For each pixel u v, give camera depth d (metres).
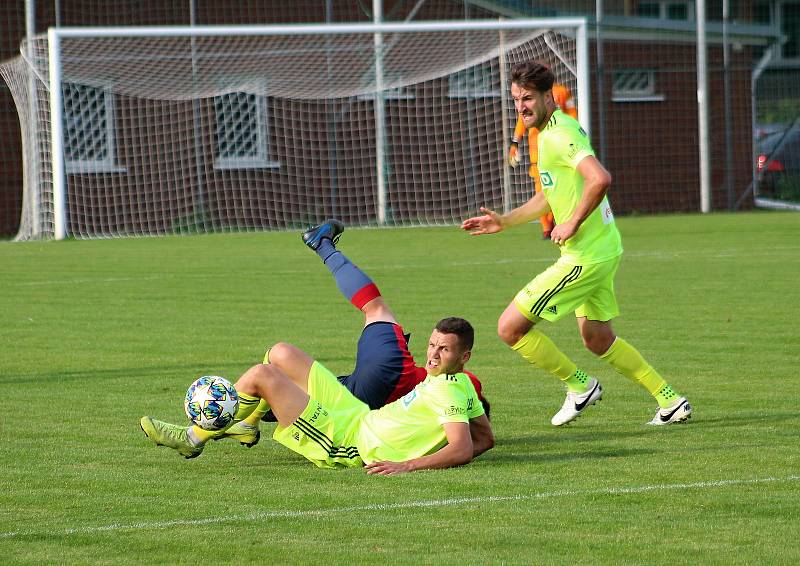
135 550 14.53
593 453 20.36
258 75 80.44
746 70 89.44
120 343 33.72
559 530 15.30
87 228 77.44
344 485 18.00
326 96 81.19
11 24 76.81
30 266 55.97
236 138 82.88
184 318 38.72
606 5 94.00
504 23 72.81
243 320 38.19
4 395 26.14
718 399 25.34
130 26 79.62
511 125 85.06
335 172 84.62
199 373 28.98
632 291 44.38
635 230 73.44
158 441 19.42
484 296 43.53
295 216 84.12
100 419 23.53
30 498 17.23
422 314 39.00
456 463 19.02
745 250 59.56
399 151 85.12
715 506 16.47
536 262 56.16
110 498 17.22
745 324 36.00
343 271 22.53
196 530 15.41
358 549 14.52
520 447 21.02
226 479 18.50
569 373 22.84
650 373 22.88
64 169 75.62
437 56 82.88
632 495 17.14
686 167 89.75
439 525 15.58
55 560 14.14
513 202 85.94
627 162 88.38
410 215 85.62
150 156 80.50
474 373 29.09
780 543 14.68
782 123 99.31
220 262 57.34
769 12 120.19
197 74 79.31
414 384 21.28
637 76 89.12
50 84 71.38
